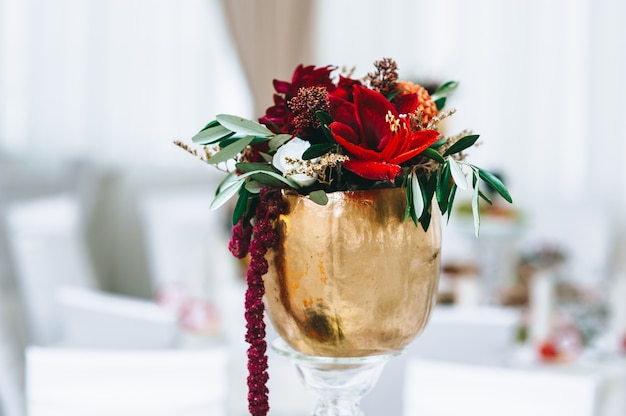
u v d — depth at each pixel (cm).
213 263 301
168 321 258
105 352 177
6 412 303
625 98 502
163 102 513
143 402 174
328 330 81
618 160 505
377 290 80
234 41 341
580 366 240
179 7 509
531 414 169
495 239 347
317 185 81
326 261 79
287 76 341
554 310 275
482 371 172
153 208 445
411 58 501
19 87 481
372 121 79
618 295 273
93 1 497
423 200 79
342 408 86
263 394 81
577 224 457
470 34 504
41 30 486
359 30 498
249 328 81
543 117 507
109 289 531
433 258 83
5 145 475
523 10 504
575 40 503
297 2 340
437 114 87
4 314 340
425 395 175
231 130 82
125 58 506
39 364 174
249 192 84
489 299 321
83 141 499
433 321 231
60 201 363
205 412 175
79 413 173
